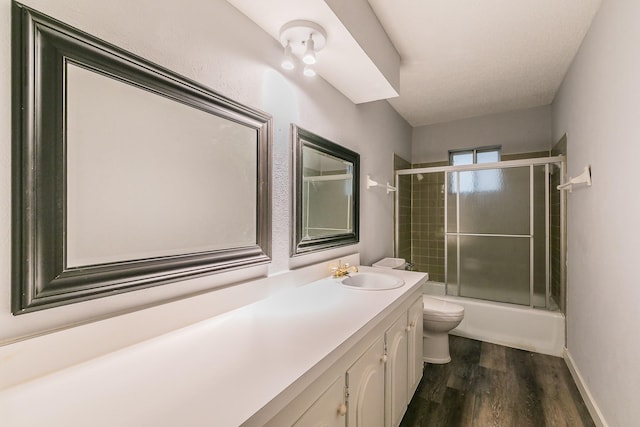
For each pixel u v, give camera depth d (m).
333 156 1.98
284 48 1.47
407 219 3.67
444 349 2.35
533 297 2.83
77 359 0.76
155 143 0.94
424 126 3.84
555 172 2.75
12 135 0.67
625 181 1.33
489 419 1.70
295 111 1.59
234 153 1.22
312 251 1.72
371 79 1.84
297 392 0.71
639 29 1.20
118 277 0.84
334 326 1.05
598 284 1.67
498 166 2.98
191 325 1.04
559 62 2.22
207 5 1.11
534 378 2.13
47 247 0.71
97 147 0.80
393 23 1.75
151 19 0.93
